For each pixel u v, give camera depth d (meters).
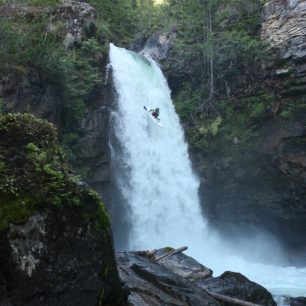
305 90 24.02
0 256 4.82
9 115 5.86
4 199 5.02
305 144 23.81
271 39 25.47
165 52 30.02
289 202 24.75
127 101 25.23
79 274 5.30
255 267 24.58
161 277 9.25
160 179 25.31
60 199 5.29
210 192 26.38
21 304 4.79
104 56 24.36
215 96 27.53
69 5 23.70
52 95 19.25
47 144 5.95
